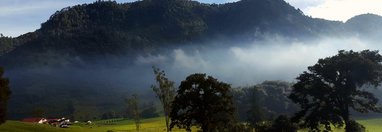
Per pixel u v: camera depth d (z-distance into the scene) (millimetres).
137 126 151375
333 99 78438
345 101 78312
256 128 112938
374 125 142125
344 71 77938
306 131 104312
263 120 136875
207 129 68188
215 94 68000
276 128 93688
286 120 93125
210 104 67500
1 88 72000
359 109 79562
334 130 108375
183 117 68375
